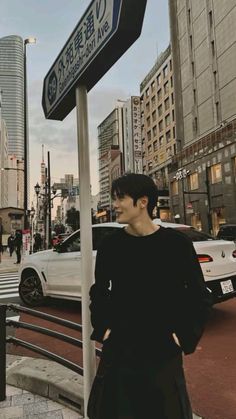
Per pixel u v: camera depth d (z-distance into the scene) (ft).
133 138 215.92
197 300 5.74
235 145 110.42
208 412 10.77
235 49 115.75
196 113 139.13
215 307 24.14
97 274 6.28
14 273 55.62
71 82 9.26
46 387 11.22
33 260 27.55
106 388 5.72
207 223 126.21
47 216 103.14
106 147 421.18
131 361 5.61
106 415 5.64
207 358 15.20
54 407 10.50
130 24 6.72
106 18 7.23
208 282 19.56
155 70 220.23
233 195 111.96
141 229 6.17
